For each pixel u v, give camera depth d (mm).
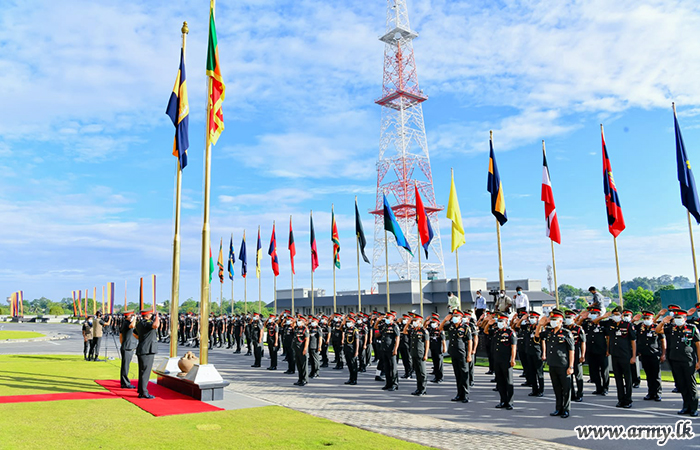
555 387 12094
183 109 16719
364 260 30328
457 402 14000
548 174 22422
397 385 16531
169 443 8836
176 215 16672
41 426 9930
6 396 13531
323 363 25109
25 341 43875
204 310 14117
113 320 49906
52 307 133875
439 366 18406
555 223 22062
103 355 28109
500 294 22734
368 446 8805
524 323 16609
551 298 43531
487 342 20172
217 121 15258
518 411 12625
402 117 53062
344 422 11055
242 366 24406
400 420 11336
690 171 18516
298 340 17562
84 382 16672
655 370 14062
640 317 15055
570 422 11258
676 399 14305
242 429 10039
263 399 14148
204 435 9477
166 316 46781
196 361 14961
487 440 9477
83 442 8797
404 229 50500
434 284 45562
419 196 24688
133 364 22578
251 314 31922
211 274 40969
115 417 10984
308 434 9664
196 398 13492
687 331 12109
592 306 15930
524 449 8812
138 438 9164
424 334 15508
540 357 14977
